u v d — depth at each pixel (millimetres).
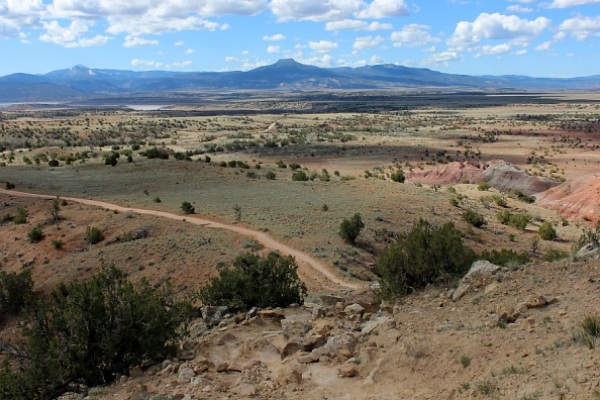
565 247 49531
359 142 187375
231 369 11555
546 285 12602
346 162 143375
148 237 48594
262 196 67312
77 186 80812
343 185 76625
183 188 77188
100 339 13281
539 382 7711
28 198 69188
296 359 11492
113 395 11266
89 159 112875
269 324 15961
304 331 13633
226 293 19609
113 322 13469
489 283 13930
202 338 15086
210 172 91000
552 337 9211
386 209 58219
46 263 46844
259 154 158750
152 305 14070
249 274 19875
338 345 11586
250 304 19250
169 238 44969
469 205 69562
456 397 8141
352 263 38406
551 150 161875
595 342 8297
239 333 14992
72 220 56938
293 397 9578
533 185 98000
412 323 12367
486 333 10227
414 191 73562
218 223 51938
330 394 9500
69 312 13227
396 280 16984
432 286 16484
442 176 113562
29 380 12453
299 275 34281
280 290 19688
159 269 37750
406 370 9766
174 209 60406
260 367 11539
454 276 16281
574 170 125250
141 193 73938
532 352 8852
